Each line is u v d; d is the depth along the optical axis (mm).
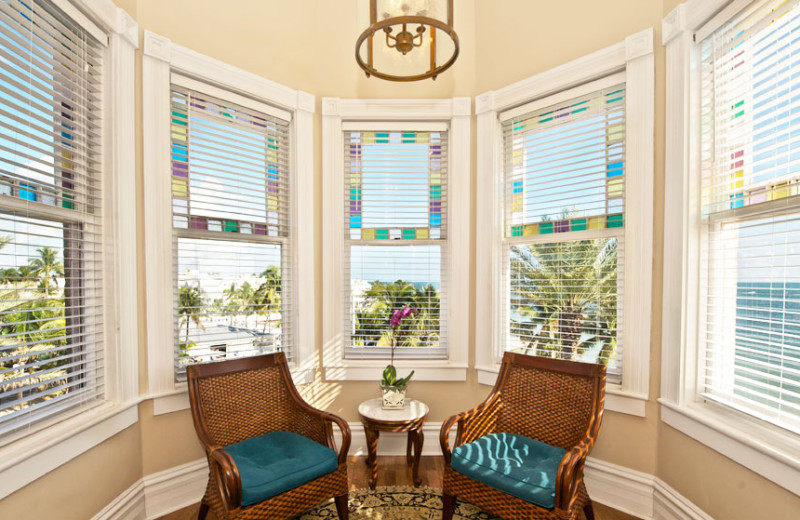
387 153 2793
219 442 1957
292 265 2619
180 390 2080
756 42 1619
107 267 1829
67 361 1686
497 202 2646
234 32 2350
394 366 2686
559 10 2375
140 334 1968
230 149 2461
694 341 1849
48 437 1457
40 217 1543
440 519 1993
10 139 1371
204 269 2277
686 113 1848
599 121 2264
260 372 2191
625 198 2123
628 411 2061
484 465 1769
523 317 2580
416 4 1538
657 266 2000
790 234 1473
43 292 1574
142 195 1979
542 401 2105
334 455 1888
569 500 1541
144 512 1959
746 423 1599
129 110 1896
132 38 1901
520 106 2555
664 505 1903
